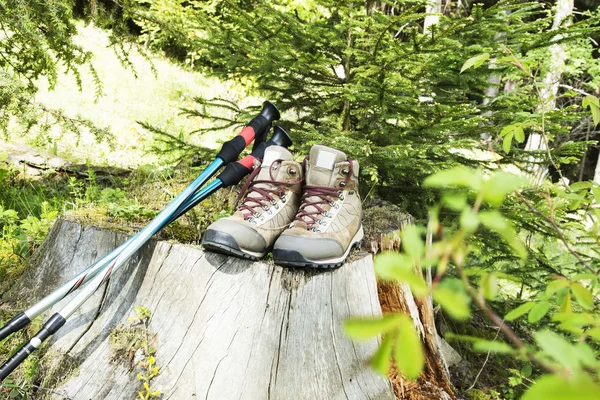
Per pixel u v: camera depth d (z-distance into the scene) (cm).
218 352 204
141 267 225
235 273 208
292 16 304
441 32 270
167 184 333
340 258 209
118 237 234
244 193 227
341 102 321
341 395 207
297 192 225
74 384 212
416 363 47
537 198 285
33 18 283
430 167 288
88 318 225
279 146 225
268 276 205
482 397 274
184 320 210
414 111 292
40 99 642
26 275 250
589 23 270
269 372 201
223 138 702
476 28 274
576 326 88
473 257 323
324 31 299
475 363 309
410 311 255
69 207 373
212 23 322
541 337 58
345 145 276
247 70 332
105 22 315
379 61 282
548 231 291
